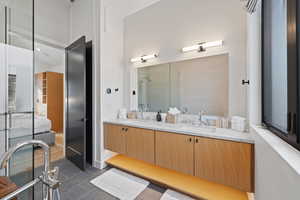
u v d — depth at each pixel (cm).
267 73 123
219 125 185
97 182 195
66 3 286
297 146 73
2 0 157
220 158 143
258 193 112
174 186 173
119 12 276
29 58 157
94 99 246
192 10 211
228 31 182
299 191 48
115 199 165
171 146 175
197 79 217
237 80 175
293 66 75
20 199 146
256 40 138
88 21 256
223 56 195
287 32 80
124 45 288
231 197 153
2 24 156
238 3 176
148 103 270
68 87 271
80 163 232
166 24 237
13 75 157
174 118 218
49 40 258
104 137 242
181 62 231
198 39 206
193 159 159
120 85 280
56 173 77
